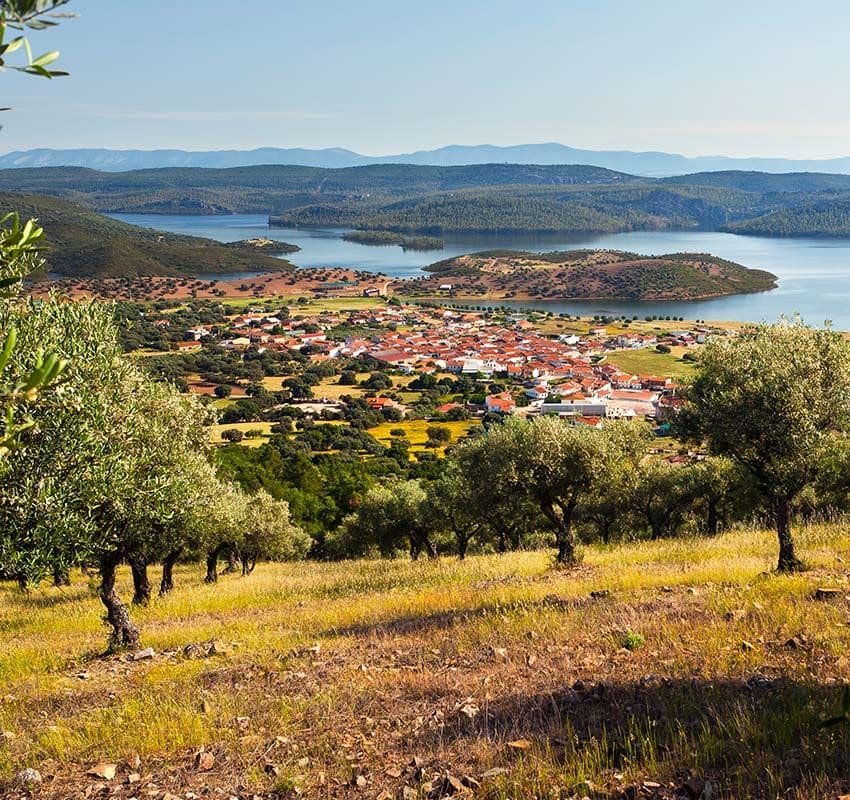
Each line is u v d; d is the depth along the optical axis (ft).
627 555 67.15
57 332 34.30
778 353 49.32
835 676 23.56
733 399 47.96
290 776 21.52
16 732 28.84
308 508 175.52
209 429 58.23
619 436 73.82
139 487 42.45
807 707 20.52
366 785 20.63
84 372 34.76
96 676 38.52
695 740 20.04
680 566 54.75
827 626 29.32
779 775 17.19
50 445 32.45
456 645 35.42
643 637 31.45
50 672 40.75
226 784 21.71
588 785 18.35
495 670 30.07
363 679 31.14
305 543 141.79
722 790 17.17
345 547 134.62
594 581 50.85
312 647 38.40
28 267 32.19
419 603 50.78
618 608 38.60
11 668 42.80
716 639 29.37
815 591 37.27
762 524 94.32
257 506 110.01
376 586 68.33
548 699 25.27
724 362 50.88
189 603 66.80
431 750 22.20
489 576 65.31
